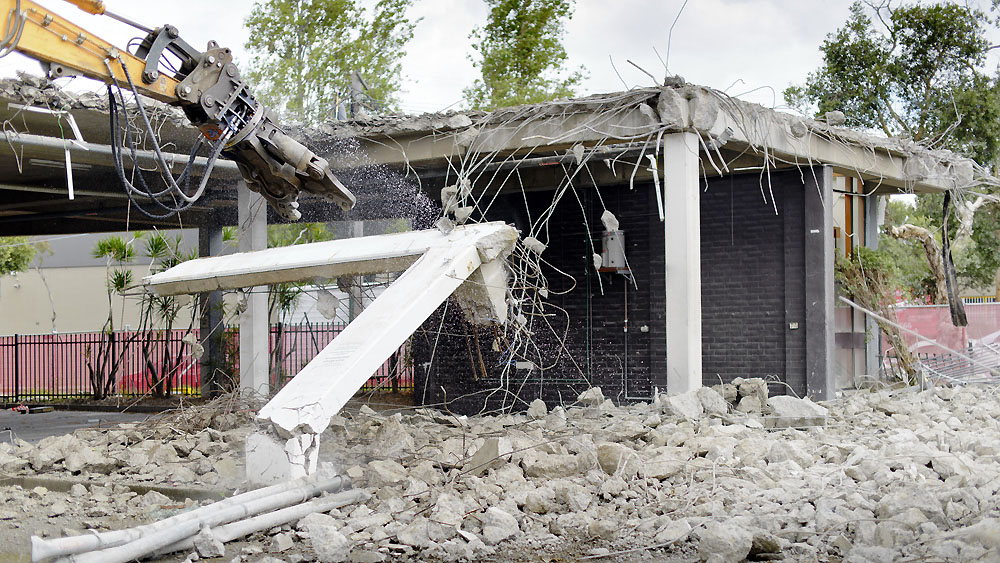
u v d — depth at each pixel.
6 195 14.77
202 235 17.56
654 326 13.17
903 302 17.80
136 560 5.29
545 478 7.02
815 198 12.62
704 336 13.34
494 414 13.55
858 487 6.39
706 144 10.70
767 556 5.11
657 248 13.21
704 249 13.39
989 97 21.11
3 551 5.72
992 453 7.38
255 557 5.42
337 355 7.27
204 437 9.13
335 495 6.51
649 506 6.26
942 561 4.59
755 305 13.03
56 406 18.12
